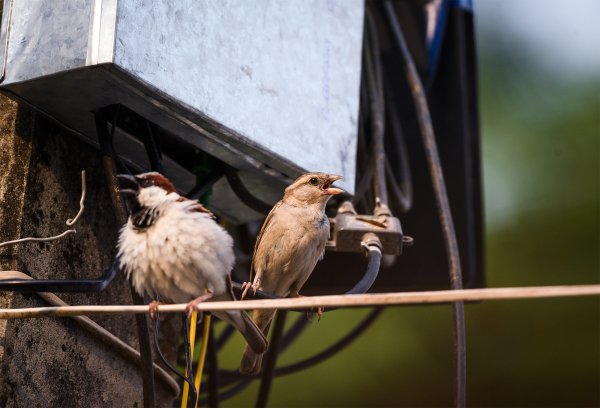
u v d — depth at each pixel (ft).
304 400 62.59
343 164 34.83
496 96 70.69
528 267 66.08
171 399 33.96
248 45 31.30
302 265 33.94
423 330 63.82
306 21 34.32
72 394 29.94
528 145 69.15
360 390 62.54
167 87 28.07
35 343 28.94
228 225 45.16
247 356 31.81
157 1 28.12
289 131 32.60
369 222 33.71
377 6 45.27
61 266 30.58
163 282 27.35
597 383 62.44
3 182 29.71
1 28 29.19
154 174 27.96
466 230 43.98
